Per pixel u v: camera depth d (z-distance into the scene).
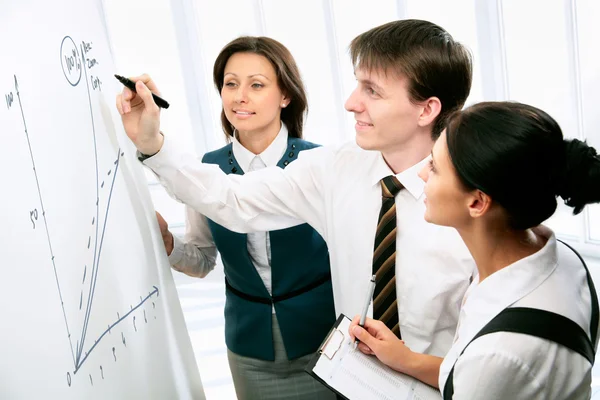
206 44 3.59
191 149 3.76
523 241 0.78
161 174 1.20
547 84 2.85
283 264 1.46
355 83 3.45
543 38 2.79
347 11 3.31
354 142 1.27
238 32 3.50
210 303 3.59
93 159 0.96
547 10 2.73
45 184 0.81
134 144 1.16
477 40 2.98
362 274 1.21
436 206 0.79
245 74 1.44
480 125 0.72
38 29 0.85
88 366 0.86
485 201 0.74
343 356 1.02
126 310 1.01
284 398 1.55
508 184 0.70
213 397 2.62
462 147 0.73
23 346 0.72
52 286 0.79
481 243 0.79
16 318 0.72
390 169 1.17
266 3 3.41
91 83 1.00
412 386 1.01
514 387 0.69
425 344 1.16
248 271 1.46
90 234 0.91
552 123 0.71
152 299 1.12
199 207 1.24
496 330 0.71
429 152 1.13
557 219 2.94
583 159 0.70
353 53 1.10
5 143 0.74
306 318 1.50
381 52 1.03
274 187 1.28
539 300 0.72
